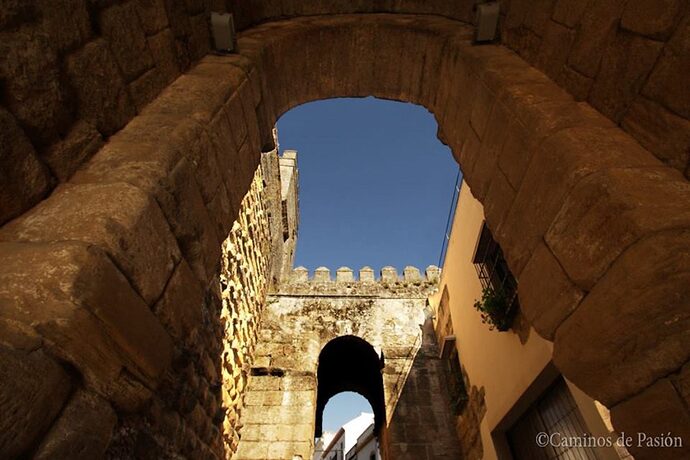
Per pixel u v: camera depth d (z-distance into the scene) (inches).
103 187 53.7
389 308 360.2
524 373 148.9
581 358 57.6
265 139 117.2
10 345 35.6
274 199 384.5
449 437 268.4
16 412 34.0
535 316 71.2
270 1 120.6
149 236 55.4
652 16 56.7
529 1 89.2
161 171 59.7
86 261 43.3
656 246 45.5
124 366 49.3
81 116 58.4
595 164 57.7
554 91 77.2
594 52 68.9
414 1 123.6
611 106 65.5
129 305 50.0
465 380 246.8
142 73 73.0
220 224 83.9
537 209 70.5
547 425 143.0
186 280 67.4
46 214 48.5
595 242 54.9
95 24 62.7
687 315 42.6
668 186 51.6
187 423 119.1
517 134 77.3
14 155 46.8
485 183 93.8
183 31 87.9
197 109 75.7
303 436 259.0
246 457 248.5
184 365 117.1
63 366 40.9
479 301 203.5
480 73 92.7
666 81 54.7
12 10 47.6
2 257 42.1
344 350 420.2
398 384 299.7
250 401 277.3
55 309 39.6
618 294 49.9
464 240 246.7
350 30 117.1
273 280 383.2
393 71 128.0
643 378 47.6
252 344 283.7
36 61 50.4
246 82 96.0
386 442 293.6
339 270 410.3
